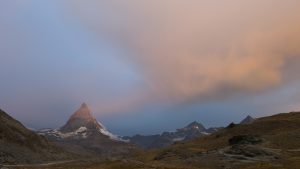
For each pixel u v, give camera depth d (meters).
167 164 167.62
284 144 195.50
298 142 197.75
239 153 172.00
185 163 167.12
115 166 152.88
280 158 159.75
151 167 148.25
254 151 171.62
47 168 172.12
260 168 135.62
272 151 173.12
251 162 155.38
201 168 151.25
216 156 173.00
